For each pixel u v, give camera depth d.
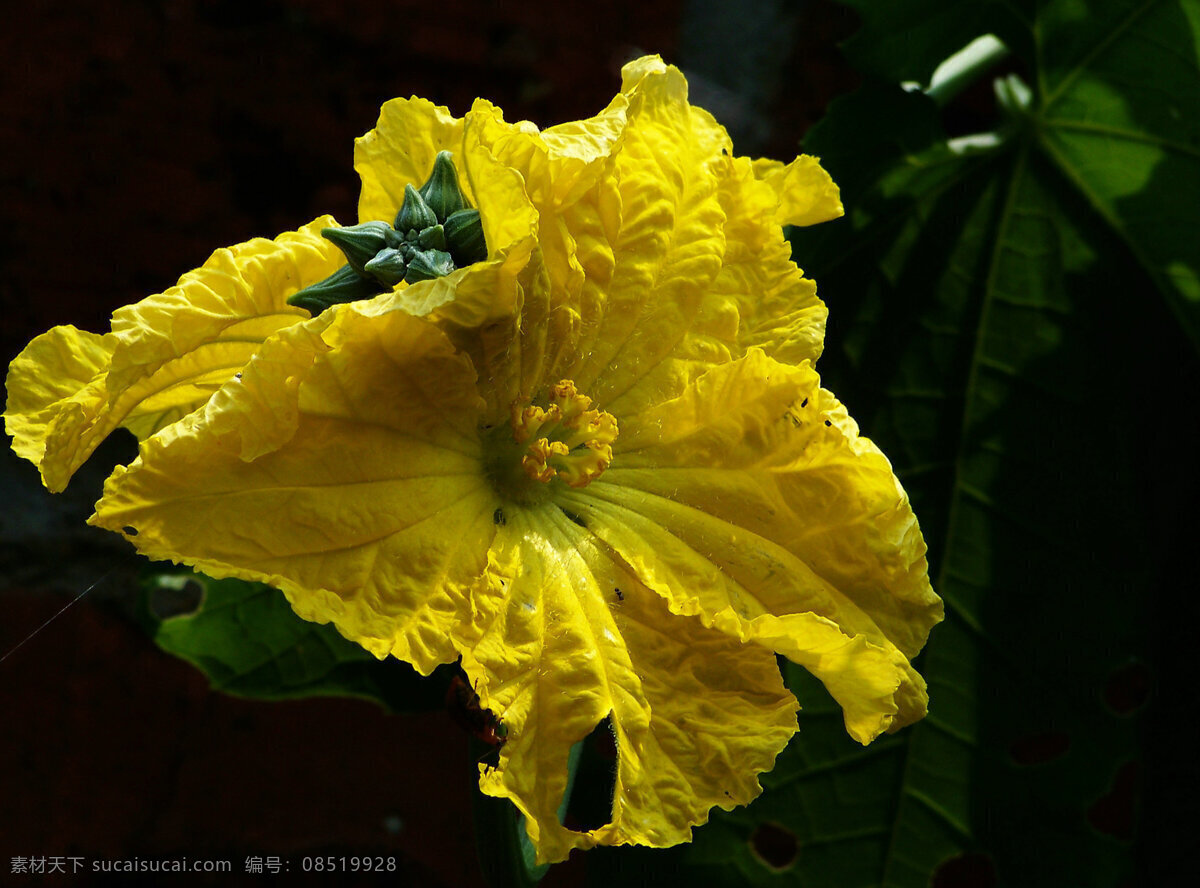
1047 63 0.33
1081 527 0.34
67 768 0.36
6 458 0.36
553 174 0.27
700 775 0.27
